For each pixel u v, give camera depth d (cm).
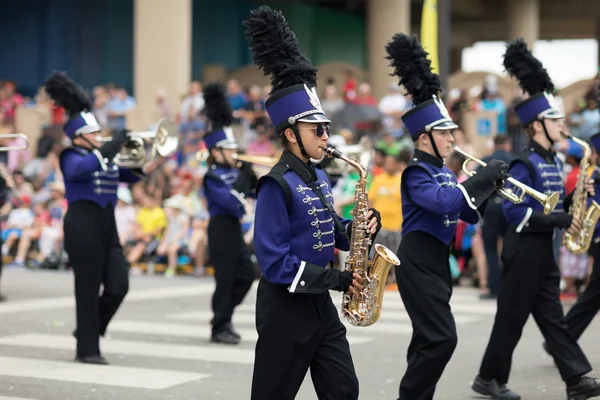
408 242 824
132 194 2106
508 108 1942
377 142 2050
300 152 663
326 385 650
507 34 4172
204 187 1249
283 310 645
